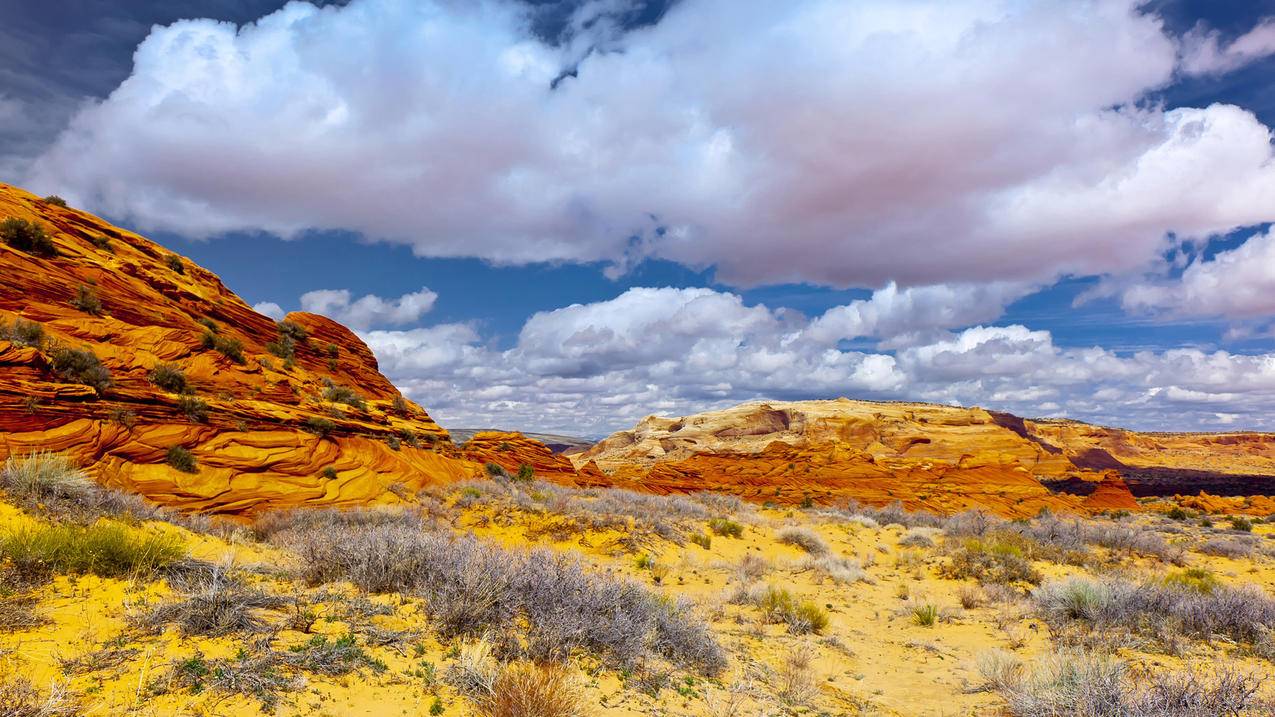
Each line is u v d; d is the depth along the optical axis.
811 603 12.29
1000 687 7.86
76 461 16.91
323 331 42.41
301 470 23.56
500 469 39.53
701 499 37.25
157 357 23.58
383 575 7.77
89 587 6.07
